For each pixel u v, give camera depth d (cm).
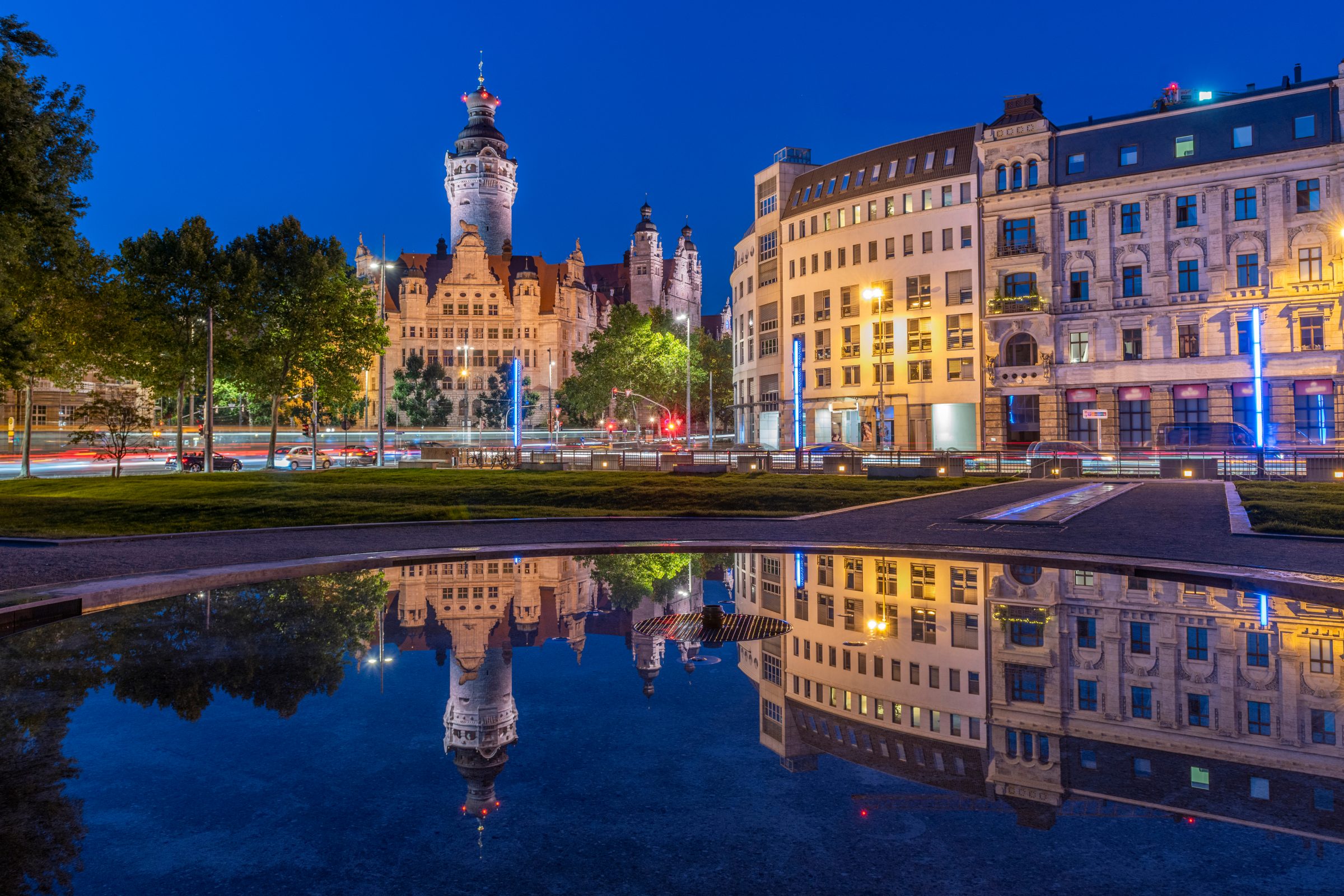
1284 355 5947
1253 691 702
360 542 1847
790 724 632
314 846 421
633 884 377
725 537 1916
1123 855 407
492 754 565
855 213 8019
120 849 415
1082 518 2161
